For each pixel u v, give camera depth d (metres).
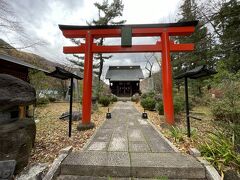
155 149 3.63
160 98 12.45
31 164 2.96
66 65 19.55
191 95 12.00
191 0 8.86
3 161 2.50
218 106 5.56
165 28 6.01
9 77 2.86
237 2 7.04
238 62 8.09
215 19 7.77
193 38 10.19
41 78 9.66
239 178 2.50
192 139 4.15
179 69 15.80
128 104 16.62
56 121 6.81
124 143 4.07
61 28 6.12
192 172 2.76
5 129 2.63
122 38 5.91
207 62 11.09
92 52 6.23
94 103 10.54
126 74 29.64
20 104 2.90
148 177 2.78
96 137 4.62
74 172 2.88
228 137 3.49
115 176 2.81
